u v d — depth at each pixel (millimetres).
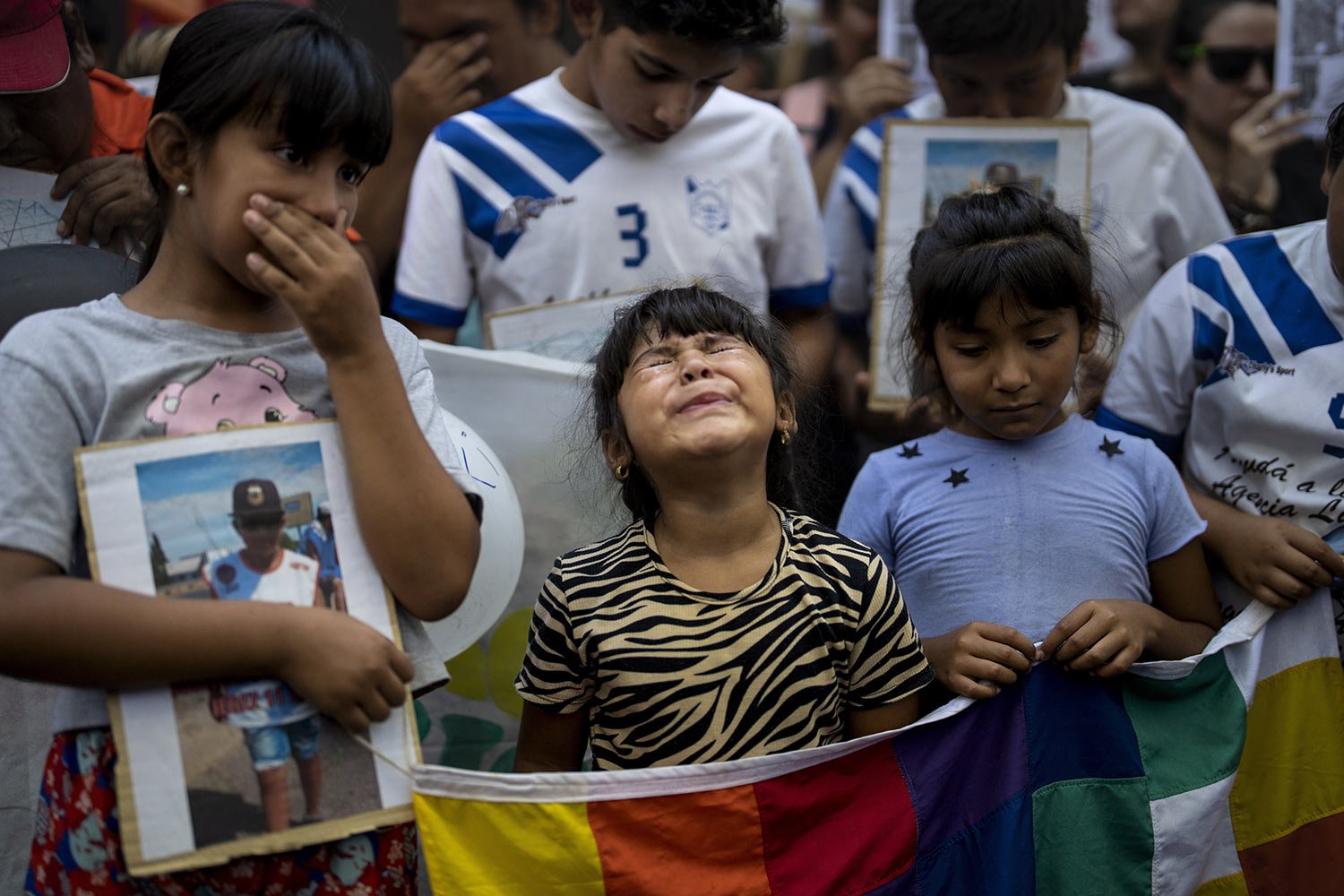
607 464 2150
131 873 1539
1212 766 2162
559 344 2855
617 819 1797
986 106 3352
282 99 1570
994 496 2264
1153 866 2117
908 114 3660
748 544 1940
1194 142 3781
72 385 1613
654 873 1796
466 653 2635
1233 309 2447
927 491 2312
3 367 1611
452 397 2633
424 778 1684
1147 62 3826
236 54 1590
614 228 3053
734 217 3135
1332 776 2291
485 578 2291
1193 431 2521
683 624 1886
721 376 1903
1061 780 2098
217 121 1585
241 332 1706
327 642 1577
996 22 3189
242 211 1591
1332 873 2268
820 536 1985
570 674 1931
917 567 2279
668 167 3092
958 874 1992
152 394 1636
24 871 2180
